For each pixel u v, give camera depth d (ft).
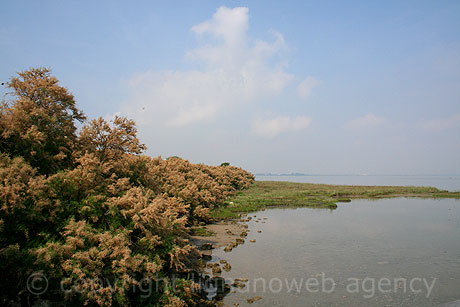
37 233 25.50
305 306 27.50
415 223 71.26
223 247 48.78
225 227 65.77
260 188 174.29
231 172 163.63
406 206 104.58
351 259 42.27
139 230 31.60
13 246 21.57
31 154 29.99
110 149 38.88
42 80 34.42
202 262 39.65
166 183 64.95
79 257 23.79
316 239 54.90
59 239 25.94
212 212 82.12
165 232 32.83
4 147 30.42
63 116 35.53
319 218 79.30
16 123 30.37
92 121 38.34
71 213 28.68
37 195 25.91
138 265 26.55
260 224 70.54
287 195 134.82
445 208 98.73
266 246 49.67
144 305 24.90
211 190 87.15
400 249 47.67
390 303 28.22
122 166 39.40
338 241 53.31
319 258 42.78
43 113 32.45
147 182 43.62
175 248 31.53
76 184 30.45
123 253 25.76
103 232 28.35
